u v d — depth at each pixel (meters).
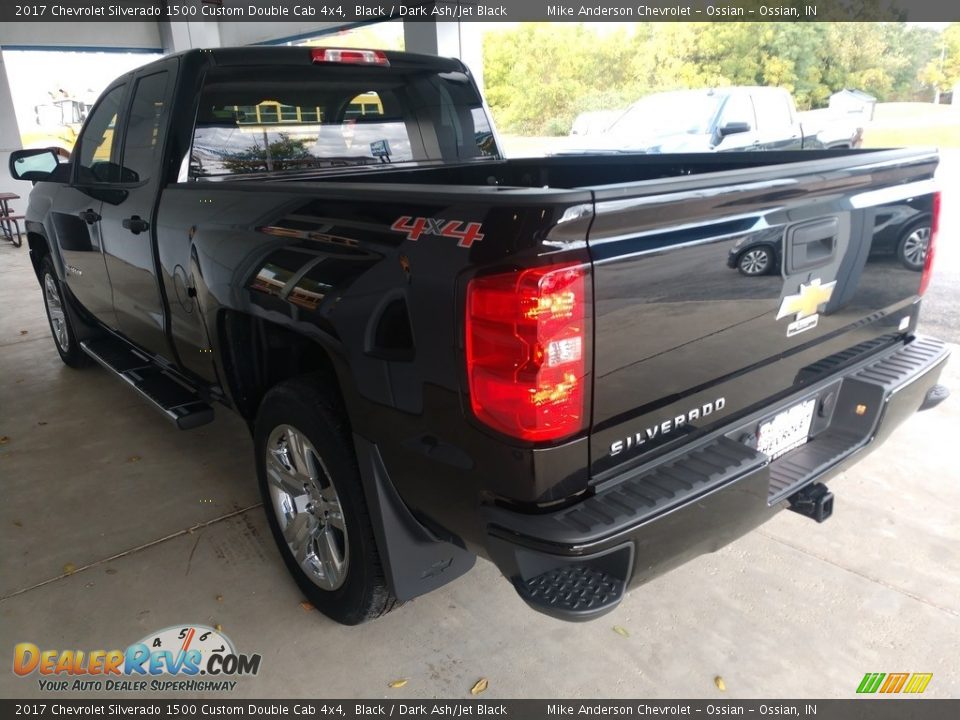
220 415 4.18
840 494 3.06
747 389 1.96
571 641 2.29
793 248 1.90
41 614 2.47
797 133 8.70
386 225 1.78
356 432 1.94
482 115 3.61
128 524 3.03
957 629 2.28
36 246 4.71
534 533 1.55
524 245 1.45
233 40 14.12
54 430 3.99
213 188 2.53
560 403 1.51
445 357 1.62
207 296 2.55
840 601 2.42
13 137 12.54
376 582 2.10
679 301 1.67
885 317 2.39
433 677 2.16
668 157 3.21
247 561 2.76
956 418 3.71
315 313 1.96
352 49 3.07
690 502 1.66
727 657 2.20
